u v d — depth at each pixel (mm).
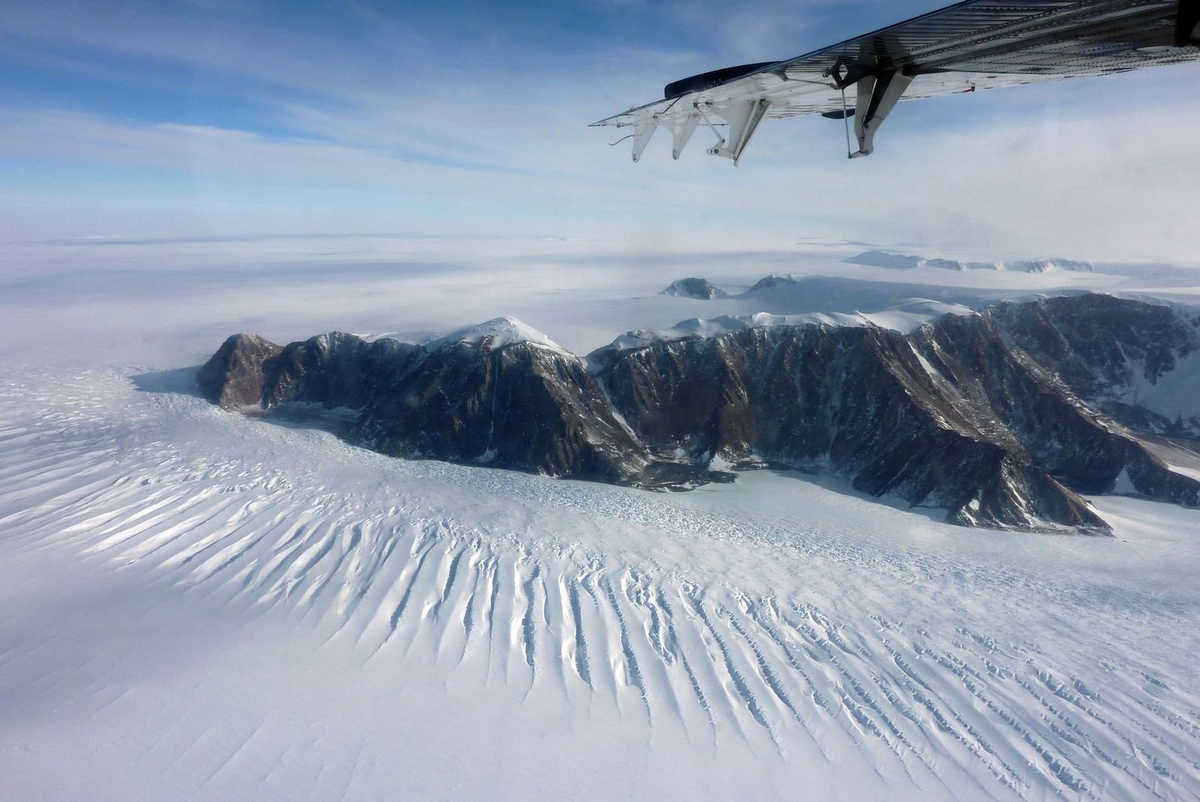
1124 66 5285
